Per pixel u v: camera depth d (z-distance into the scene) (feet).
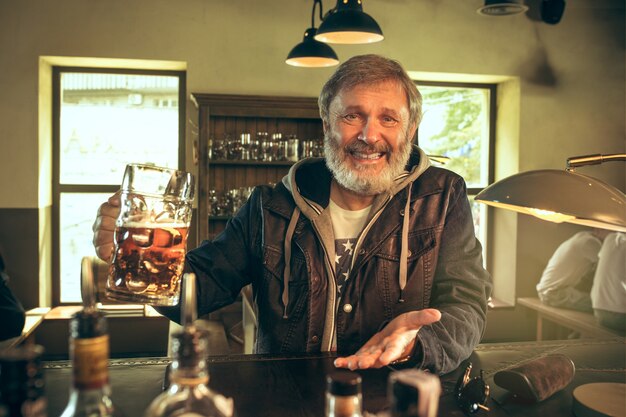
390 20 16.03
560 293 14.89
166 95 16.40
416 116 5.70
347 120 5.46
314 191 5.74
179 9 15.25
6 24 14.67
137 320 15.42
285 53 15.65
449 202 5.85
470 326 4.83
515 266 16.96
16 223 14.85
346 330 5.50
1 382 1.78
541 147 16.87
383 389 3.88
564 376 4.13
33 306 15.03
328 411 2.00
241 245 5.83
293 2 15.61
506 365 4.67
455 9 16.28
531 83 16.71
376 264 5.58
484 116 17.72
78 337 2.00
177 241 3.82
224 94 14.35
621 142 17.10
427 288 5.62
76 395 2.21
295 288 5.59
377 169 5.47
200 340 2.09
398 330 3.94
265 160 15.11
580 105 16.93
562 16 16.66
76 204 16.22
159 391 3.96
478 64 16.44
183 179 3.85
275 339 5.59
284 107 14.78
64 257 16.21
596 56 16.92
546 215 4.31
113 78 16.25
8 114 14.73
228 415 2.19
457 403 3.83
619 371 4.56
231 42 15.46
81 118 16.19
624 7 16.94
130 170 3.74
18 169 14.83
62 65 15.85
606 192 3.88
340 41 11.39
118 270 3.80
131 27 15.08
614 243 12.82
